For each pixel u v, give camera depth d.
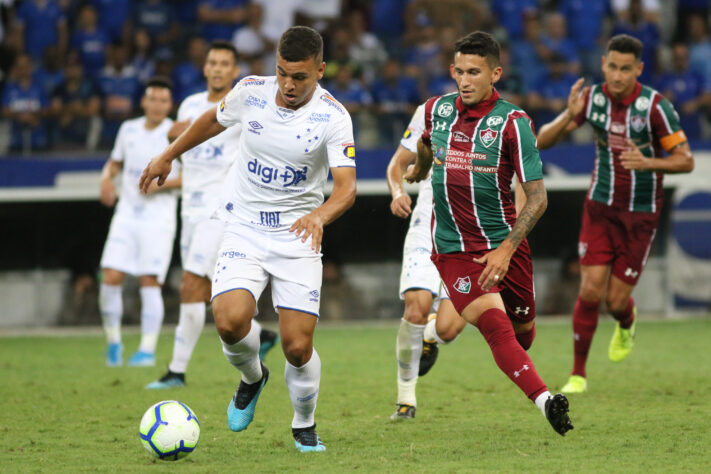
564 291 41.75
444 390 20.69
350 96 41.12
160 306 26.59
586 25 45.88
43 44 42.81
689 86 44.22
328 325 39.78
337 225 40.81
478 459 13.13
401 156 17.22
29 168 37.38
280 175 13.74
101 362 27.25
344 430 15.80
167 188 26.09
